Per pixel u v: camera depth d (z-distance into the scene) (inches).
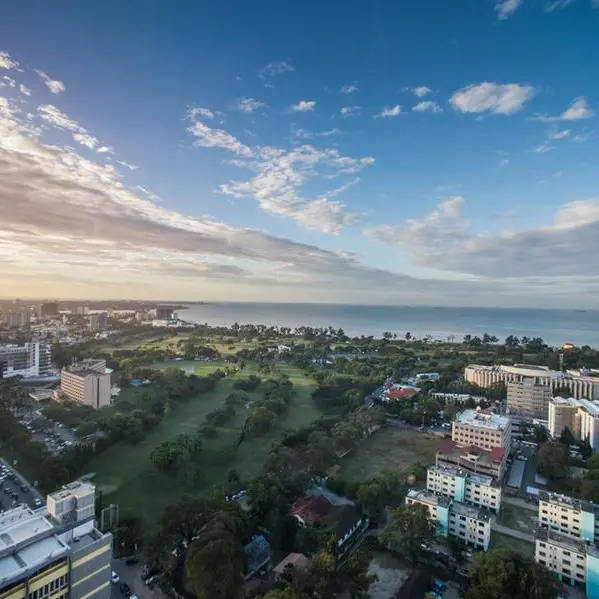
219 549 3801.7
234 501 5315.0
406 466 7229.3
